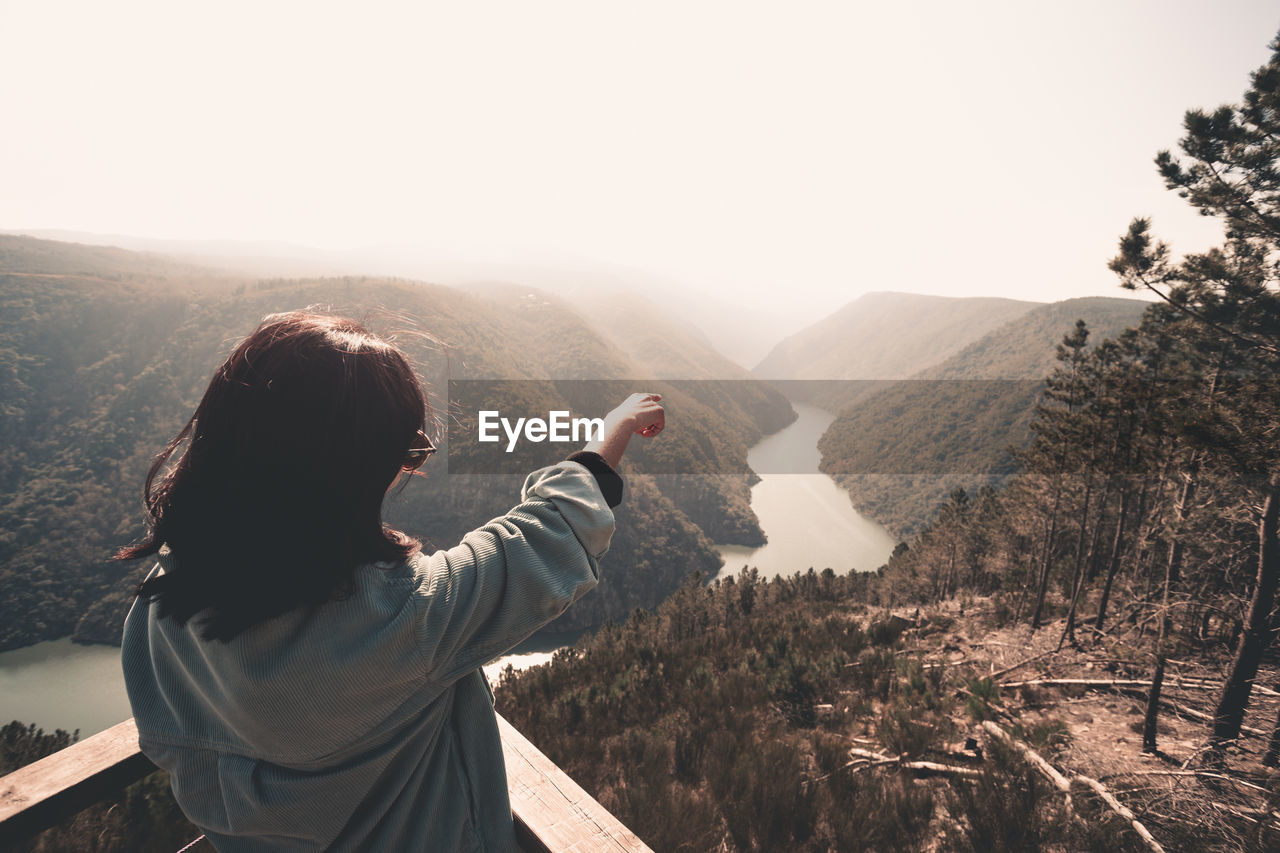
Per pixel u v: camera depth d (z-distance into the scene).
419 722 1.01
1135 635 9.95
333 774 0.96
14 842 1.34
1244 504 6.69
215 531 0.87
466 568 0.97
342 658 0.89
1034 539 23.38
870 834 4.53
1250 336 6.63
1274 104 5.95
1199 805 5.22
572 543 1.02
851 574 49.50
